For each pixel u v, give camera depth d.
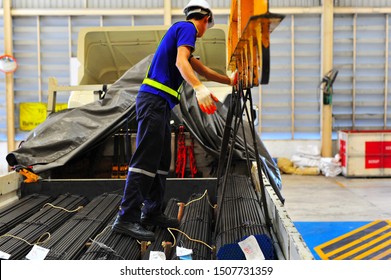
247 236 1.86
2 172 8.57
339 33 8.93
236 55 2.06
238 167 3.12
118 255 1.79
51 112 3.38
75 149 2.84
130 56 4.30
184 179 2.72
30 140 2.87
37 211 2.41
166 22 8.71
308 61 8.98
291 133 9.05
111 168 3.15
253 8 1.62
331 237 4.52
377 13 8.77
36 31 8.81
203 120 3.02
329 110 8.79
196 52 4.11
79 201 2.58
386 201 6.07
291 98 8.98
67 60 8.89
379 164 7.96
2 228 2.06
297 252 1.42
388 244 4.26
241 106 2.20
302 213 5.48
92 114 2.95
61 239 1.93
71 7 8.77
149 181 2.03
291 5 8.83
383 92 9.03
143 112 2.04
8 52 8.73
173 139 3.09
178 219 2.28
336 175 8.28
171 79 2.12
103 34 4.00
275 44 8.93
